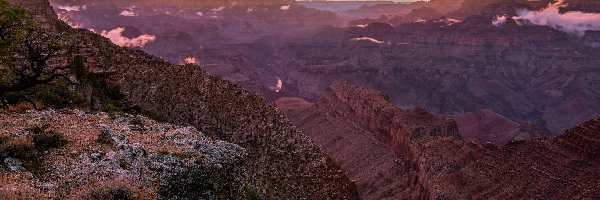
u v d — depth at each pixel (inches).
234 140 1919.3
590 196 3634.4
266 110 2256.4
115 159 1152.8
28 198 925.2
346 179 1887.3
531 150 4397.1
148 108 1989.4
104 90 1979.6
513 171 4261.8
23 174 1021.2
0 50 1510.8
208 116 2054.6
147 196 1048.2
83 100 1765.5
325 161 1961.1
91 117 1464.1
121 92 2018.9
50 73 1648.6
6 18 1473.9
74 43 2293.3
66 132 1282.0
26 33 1744.6
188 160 1221.7
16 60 1718.8
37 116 1390.3
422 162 5000.0
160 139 1348.4
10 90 1501.0
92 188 1011.9
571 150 4215.1
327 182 1808.6
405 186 5270.7
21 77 1577.3
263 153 1846.7
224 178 1259.2
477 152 4670.3
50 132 1238.3
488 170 4409.5
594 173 3890.3
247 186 1300.4
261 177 1620.3
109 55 2321.6
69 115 1454.2
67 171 1073.5
